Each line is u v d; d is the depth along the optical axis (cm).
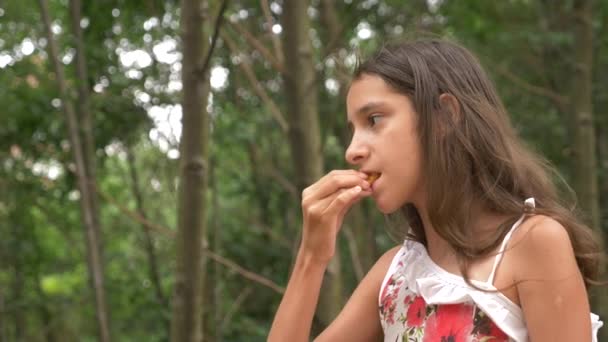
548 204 149
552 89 631
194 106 255
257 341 568
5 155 482
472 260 144
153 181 693
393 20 570
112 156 570
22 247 573
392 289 157
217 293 545
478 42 604
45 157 494
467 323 141
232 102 517
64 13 504
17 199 530
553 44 539
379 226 709
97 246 452
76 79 437
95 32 484
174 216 797
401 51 154
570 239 143
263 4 323
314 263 159
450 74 152
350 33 555
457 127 148
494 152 148
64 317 670
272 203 718
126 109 487
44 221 640
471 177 147
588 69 477
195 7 252
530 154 157
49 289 741
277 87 553
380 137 149
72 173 457
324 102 587
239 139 531
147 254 647
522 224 142
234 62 482
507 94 651
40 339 722
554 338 136
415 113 148
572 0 495
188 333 266
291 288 160
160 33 469
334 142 714
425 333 146
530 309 138
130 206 765
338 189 155
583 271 148
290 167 681
